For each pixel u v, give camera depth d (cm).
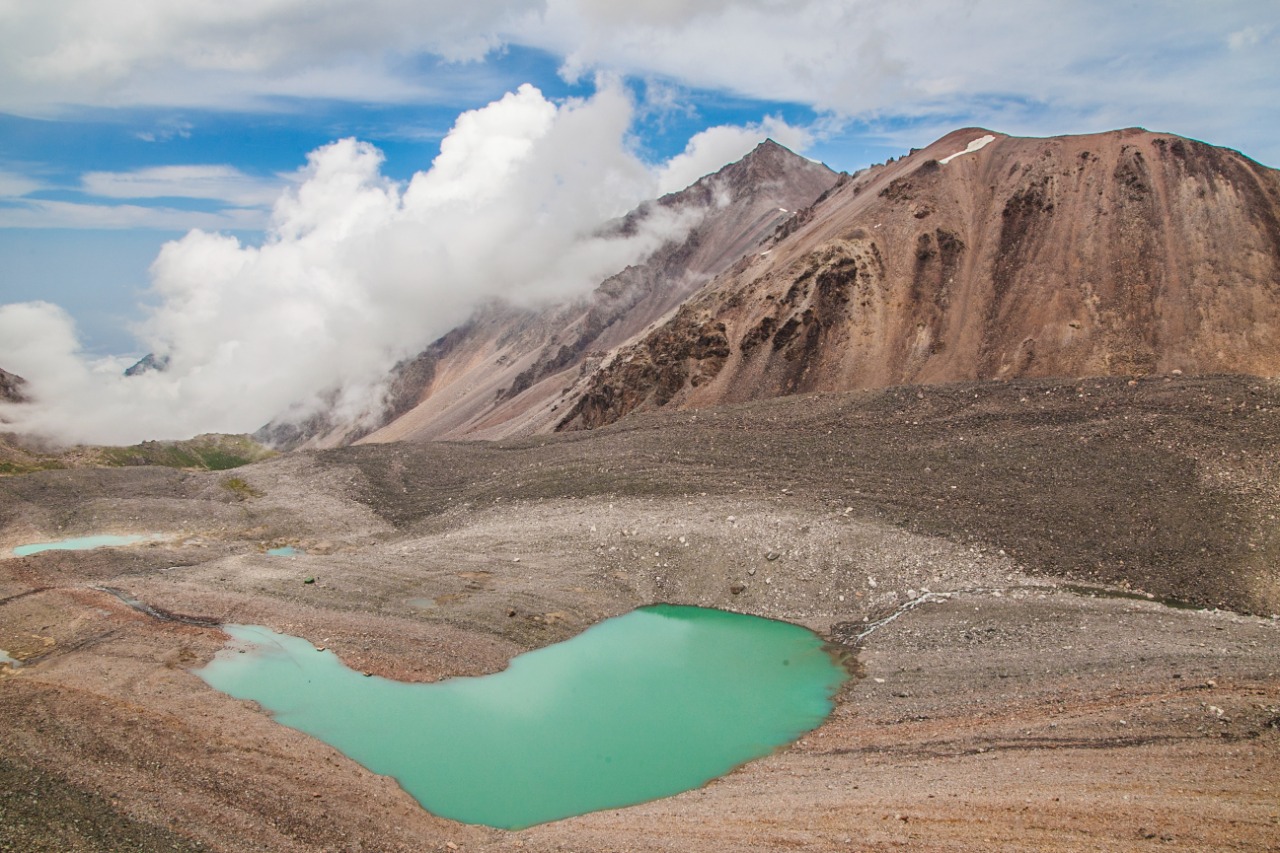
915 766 2823
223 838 2461
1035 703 3164
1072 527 4834
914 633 4178
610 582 5116
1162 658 3309
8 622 4525
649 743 3369
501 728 3497
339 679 3938
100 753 2883
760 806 2606
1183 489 4916
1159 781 2330
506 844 2541
